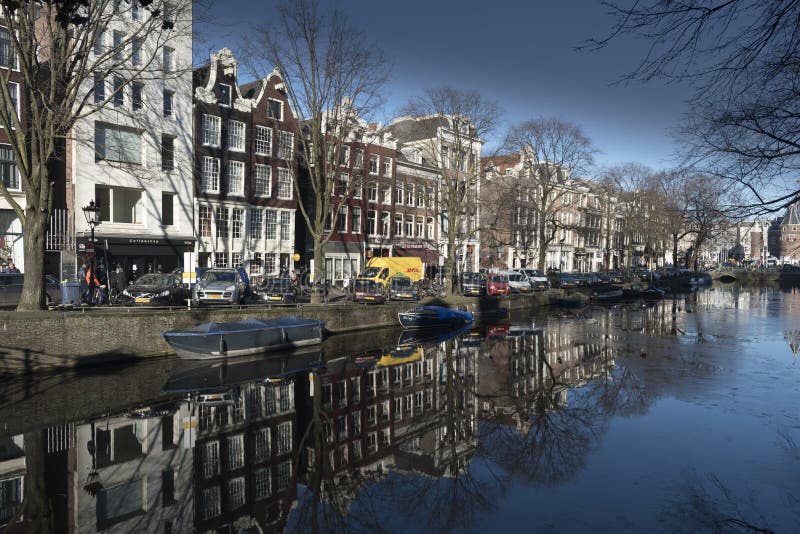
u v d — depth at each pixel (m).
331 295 31.20
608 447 10.67
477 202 45.16
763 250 97.38
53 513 8.08
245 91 37.59
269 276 31.19
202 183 32.53
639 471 9.46
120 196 30.39
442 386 15.98
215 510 8.26
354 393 15.13
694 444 10.73
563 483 9.06
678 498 8.42
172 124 30.45
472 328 28.42
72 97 16.78
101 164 27.45
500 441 11.21
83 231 26.47
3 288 19.41
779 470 9.40
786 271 81.69
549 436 11.48
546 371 17.89
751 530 7.41
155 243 29.55
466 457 10.40
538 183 46.19
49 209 16.50
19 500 8.50
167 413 12.87
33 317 15.30
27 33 15.52
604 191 60.44
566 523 7.71
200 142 32.34
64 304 18.06
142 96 28.34
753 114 7.29
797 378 16.30
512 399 14.52
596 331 27.06
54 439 11.05
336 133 28.52
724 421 12.16
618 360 19.33
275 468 9.93
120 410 12.97
